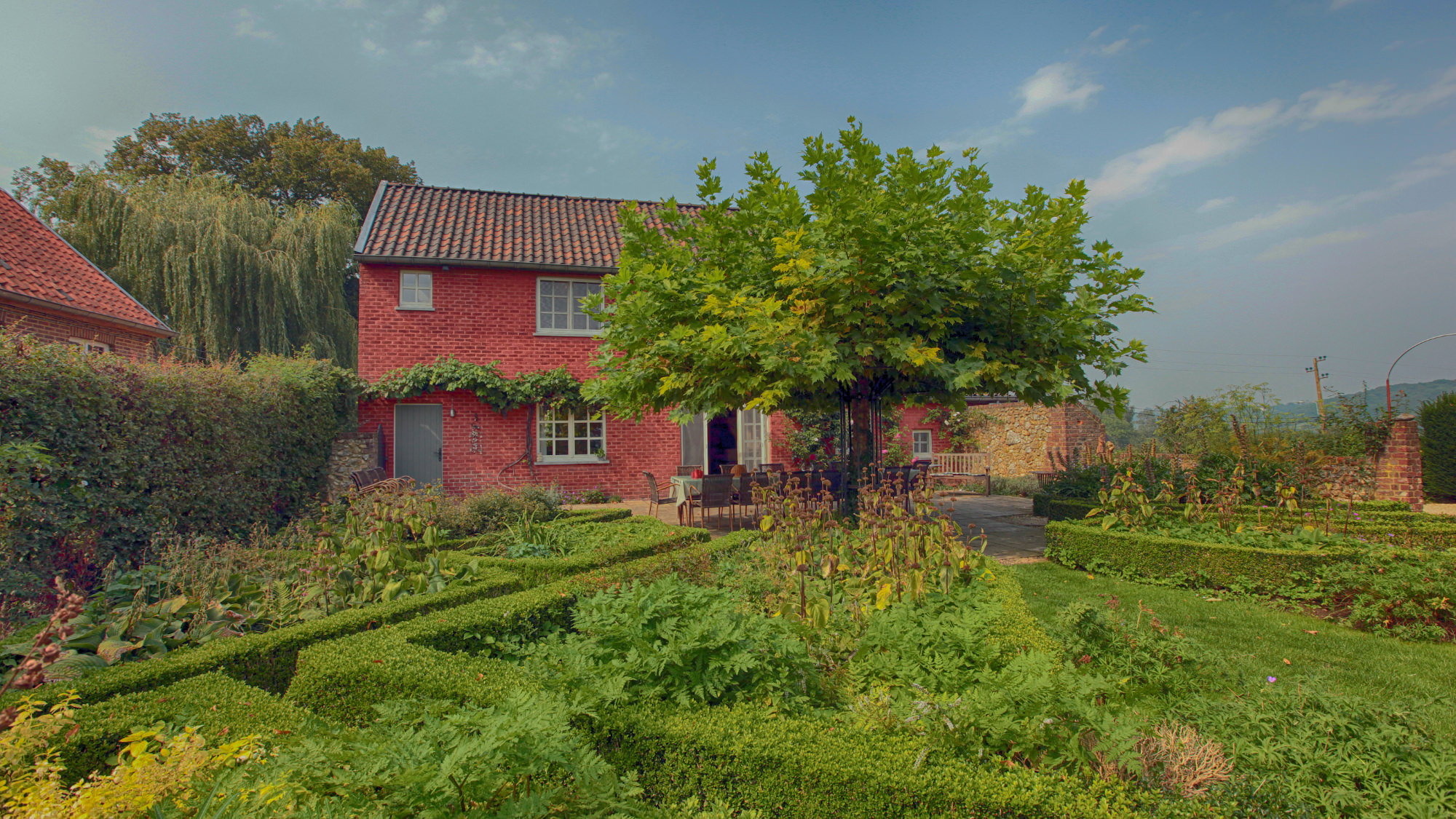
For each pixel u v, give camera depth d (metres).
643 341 8.61
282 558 6.04
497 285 14.23
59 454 5.95
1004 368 7.57
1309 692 3.03
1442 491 16.16
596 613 3.49
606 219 16.58
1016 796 2.24
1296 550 6.46
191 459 7.59
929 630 3.60
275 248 19.86
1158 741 2.55
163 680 3.51
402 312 13.72
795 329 7.14
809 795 2.43
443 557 6.36
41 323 11.66
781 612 3.94
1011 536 10.24
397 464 13.70
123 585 4.92
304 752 2.19
